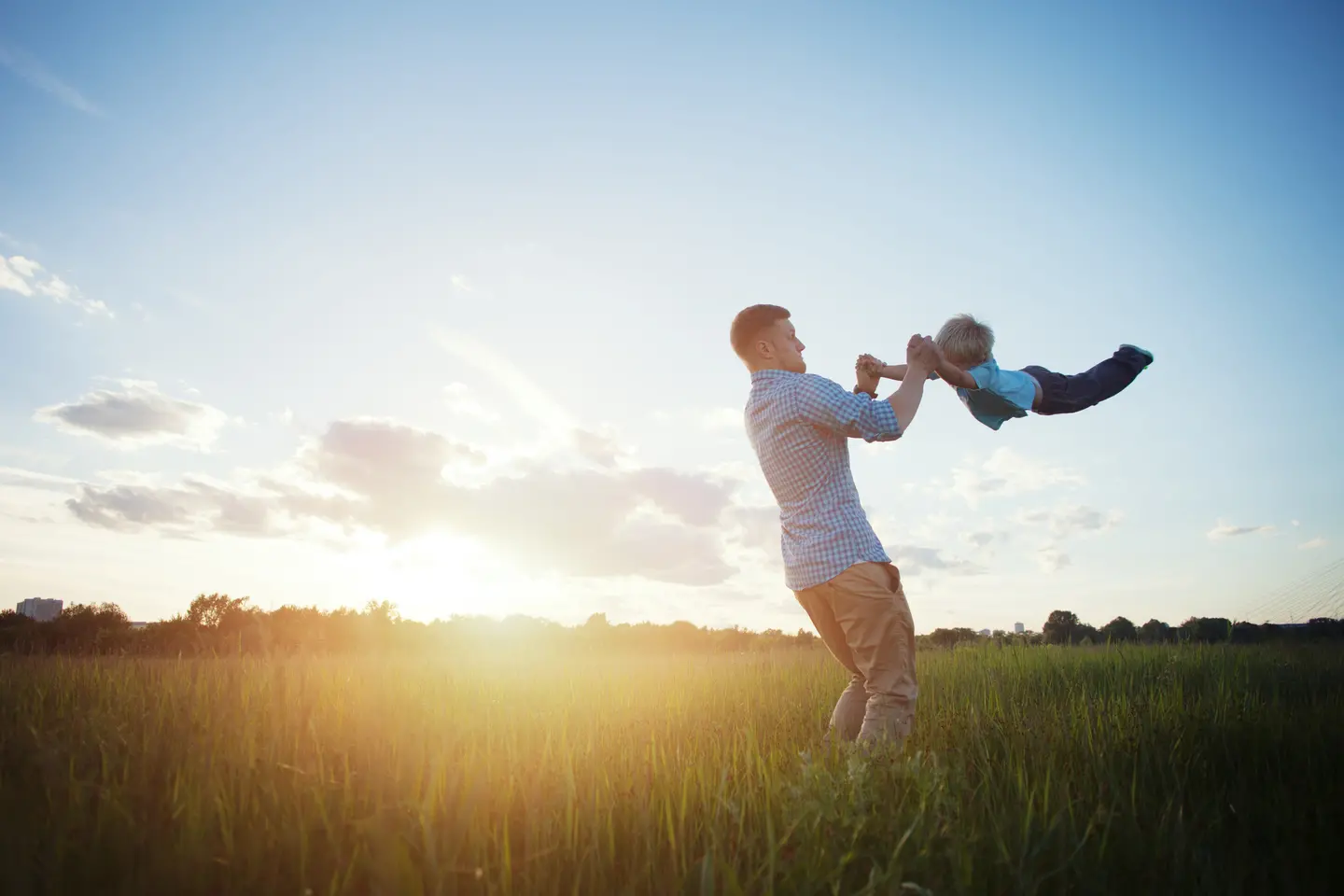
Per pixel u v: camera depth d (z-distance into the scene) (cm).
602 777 267
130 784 249
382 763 252
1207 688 558
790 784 247
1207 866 209
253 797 232
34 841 195
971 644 1023
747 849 208
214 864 195
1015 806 242
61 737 310
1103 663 754
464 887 196
